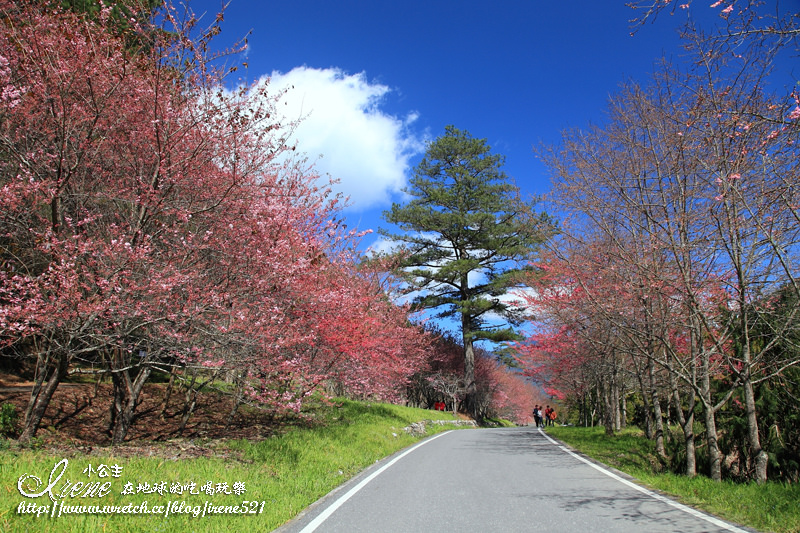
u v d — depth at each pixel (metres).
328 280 12.55
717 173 8.76
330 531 5.16
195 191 9.46
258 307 9.44
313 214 11.98
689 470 9.84
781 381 10.20
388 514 5.91
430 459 11.53
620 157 11.05
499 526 5.35
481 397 42.19
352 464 10.25
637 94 10.68
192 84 8.81
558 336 17.97
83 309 6.96
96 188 9.12
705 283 9.41
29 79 7.75
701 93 8.65
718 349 10.27
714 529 5.20
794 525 5.25
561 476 8.97
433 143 34.69
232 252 9.16
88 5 9.83
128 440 9.70
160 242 9.05
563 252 12.80
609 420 18.47
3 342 7.38
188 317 8.18
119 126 8.90
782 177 7.70
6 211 7.55
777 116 7.19
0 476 5.21
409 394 37.69
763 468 8.59
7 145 7.77
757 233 8.85
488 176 34.34
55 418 10.08
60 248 7.32
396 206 32.75
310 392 11.60
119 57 8.38
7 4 8.06
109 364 8.73
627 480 8.55
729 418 11.69
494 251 32.72
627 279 10.46
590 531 5.14
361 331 13.75
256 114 9.21
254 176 9.97
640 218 11.07
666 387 14.16
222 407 14.08
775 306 9.66
